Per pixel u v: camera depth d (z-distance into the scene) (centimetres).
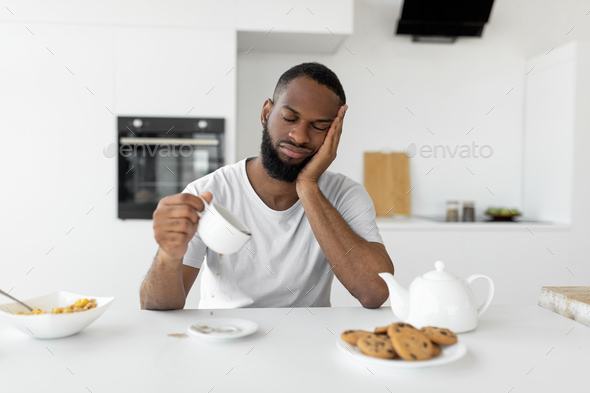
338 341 72
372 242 118
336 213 110
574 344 76
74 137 227
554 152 275
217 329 80
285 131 106
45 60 224
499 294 255
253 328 80
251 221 118
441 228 251
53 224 226
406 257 251
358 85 295
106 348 73
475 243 253
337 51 290
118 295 230
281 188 117
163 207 79
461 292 82
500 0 302
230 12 235
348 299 249
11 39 222
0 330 82
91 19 226
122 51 229
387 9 294
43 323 74
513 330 84
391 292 87
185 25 232
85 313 77
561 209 268
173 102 233
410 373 64
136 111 231
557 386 60
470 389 59
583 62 257
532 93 297
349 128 297
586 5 304
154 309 98
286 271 117
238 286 117
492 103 304
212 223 78
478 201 306
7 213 224
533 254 256
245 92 285
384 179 299
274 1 238
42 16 223
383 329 73
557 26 304
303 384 60
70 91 226
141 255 230
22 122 224
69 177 227
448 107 302
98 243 229
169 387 59
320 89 105
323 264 122
